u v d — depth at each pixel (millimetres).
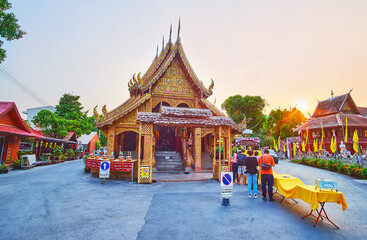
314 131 38906
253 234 4801
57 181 11859
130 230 4961
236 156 11820
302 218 5910
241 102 56219
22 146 25453
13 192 8867
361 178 14414
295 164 26047
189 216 5969
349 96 36875
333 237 4695
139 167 11523
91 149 49969
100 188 9945
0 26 13203
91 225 5250
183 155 19922
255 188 8234
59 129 31703
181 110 12445
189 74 19016
